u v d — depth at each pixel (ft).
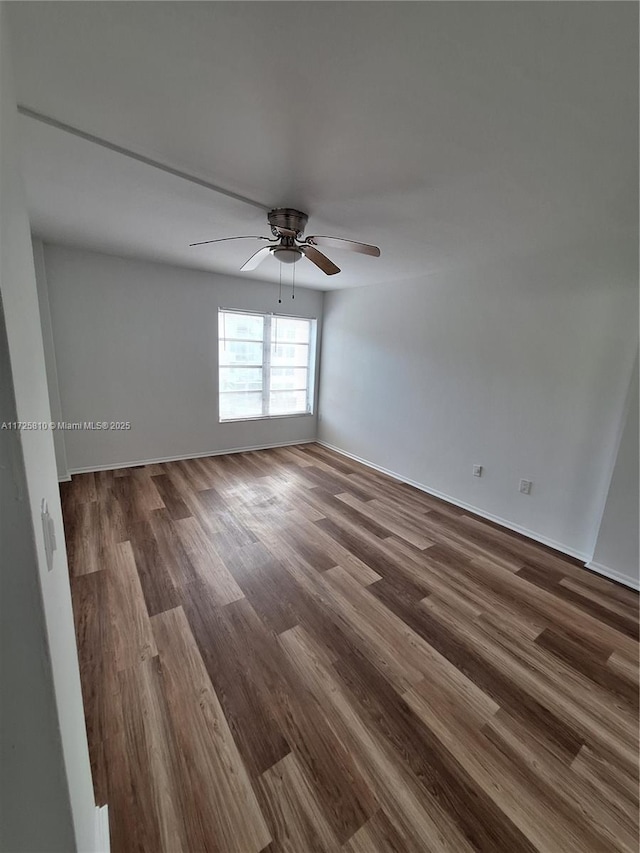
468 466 11.09
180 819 3.52
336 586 7.16
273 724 4.45
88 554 7.82
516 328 9.58
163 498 10.77
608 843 3.52
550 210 6.34
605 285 7.90
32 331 2.40
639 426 7.45
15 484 1.49
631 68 3.21
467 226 7.32
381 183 5.66
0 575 1.53
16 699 1.68
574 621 6.57
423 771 4.04
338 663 5.39
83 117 4.32
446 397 11.60
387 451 13.98
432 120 4.14
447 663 5.50
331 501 11.27
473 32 2.97
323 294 16.72
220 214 7.38
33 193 6.52
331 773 3.97
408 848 3.41
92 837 2.92
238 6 2.84
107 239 9.66
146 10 2.90
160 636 5.70
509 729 4.57
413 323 12.51
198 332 13.76
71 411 11.89
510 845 3.47
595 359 8.20
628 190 5.46
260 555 8.10
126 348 12.47
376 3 2.76
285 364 16.71
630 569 7.70
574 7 2.71
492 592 7.27
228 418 15.44
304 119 4.23
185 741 4.20
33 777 1.81
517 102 3.76
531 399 9.44
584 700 5.02
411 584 7.38
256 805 3.66
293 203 6.57
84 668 5.07
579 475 8.65
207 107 4.09
